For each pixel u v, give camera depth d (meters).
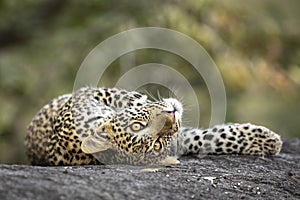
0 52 44.12
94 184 16.11
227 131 22.28
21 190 15.17
